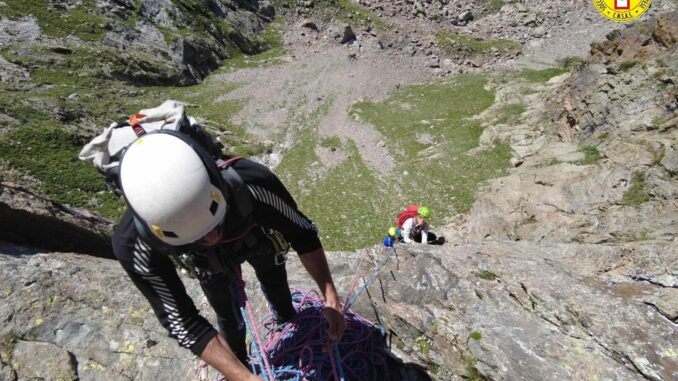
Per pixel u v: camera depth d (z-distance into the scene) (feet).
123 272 16.57
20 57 145.59
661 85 84.02
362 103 174.50
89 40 169.78
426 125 149.07
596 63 105.29
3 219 19.56
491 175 110.63
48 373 12.94
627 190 59.16
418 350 13.02
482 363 11.92
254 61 214.07
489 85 182.39
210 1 225.97
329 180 123.54
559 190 68.33
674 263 13.75
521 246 17.53
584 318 12.34
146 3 197.98
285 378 11.68
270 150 141.69
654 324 11.86
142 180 6.56
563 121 109.40
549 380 11.09
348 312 13.51
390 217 104.73
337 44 240.53
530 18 269.64
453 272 14.99
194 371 13.34
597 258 15.15
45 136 103.04
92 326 14.39
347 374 11.79
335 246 97.09
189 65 188.96
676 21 89.76
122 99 148.56
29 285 15.12
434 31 264.93
